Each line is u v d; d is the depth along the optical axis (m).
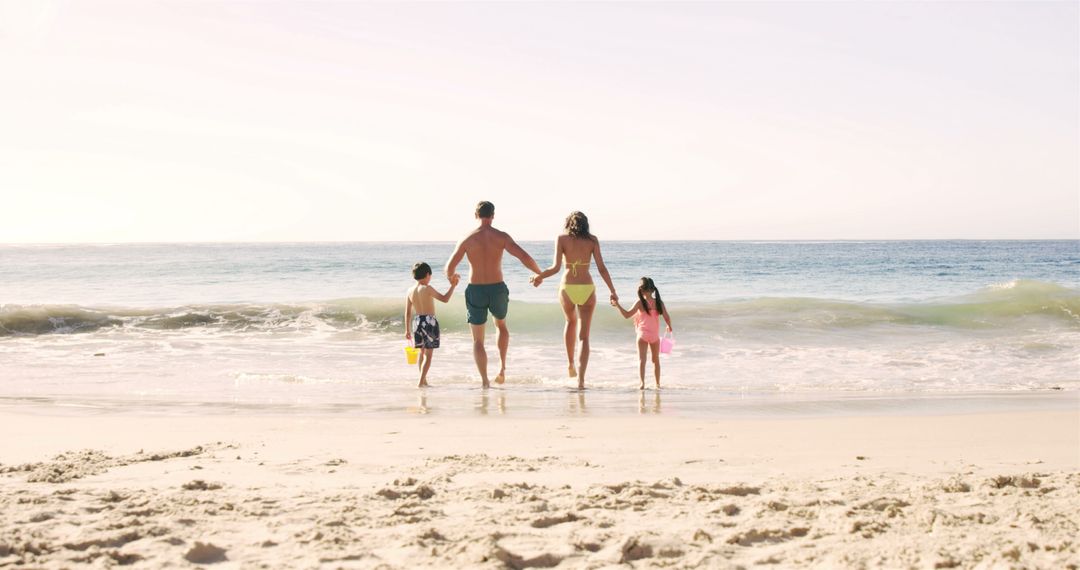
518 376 9.57
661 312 9.16
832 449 5.26
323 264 44.94
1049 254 70.81
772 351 12.38
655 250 89.88
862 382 9.33
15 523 3.05
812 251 83.69
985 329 15.49
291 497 3.59
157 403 7.42
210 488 3.81
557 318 15.65
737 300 20.05
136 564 2.60
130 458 4.67
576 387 8.77
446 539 2.92
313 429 5.97
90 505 3.37
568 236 8.95
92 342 13.46
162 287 27.53
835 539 2.94
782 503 3.49
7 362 10.85
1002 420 6.55
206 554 2.71
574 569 2.62
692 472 4.44
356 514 3.26
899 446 5.38
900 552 2.73
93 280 30.94
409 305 9.03
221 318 16.34
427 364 8.86
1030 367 10.70
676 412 6.96
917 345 13.26
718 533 3.04
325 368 10.39
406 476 4.18
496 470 4.42
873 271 40.38
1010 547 2.74
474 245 8.89
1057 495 3.68
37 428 5.96
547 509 3.43
